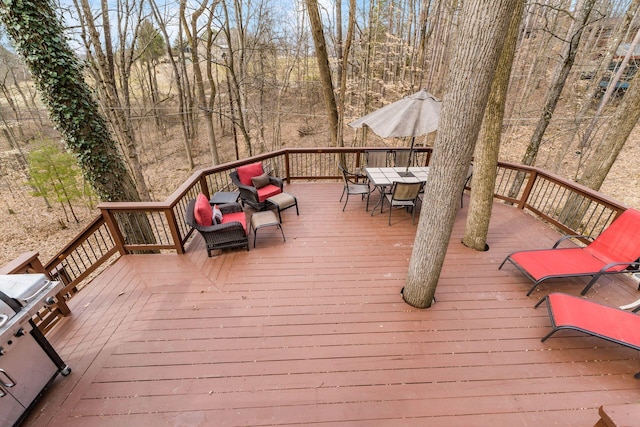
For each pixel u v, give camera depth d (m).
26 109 16.77
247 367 2.52
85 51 8.96
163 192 14.98
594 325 2.47
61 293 3.15
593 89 9.45
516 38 2.99
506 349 2.67
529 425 2.09
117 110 8.88
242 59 13.19
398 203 4.73
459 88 2.02
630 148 12.20
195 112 16.42
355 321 2.98
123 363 2.55
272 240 4.47
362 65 12.64
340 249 4.22
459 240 4.40
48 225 12.23
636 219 3.30
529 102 15.12
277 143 16.92
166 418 2.14
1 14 4.05
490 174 3.65
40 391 2.21
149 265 3.88
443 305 3.18
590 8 6.00
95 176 5.29
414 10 11.10
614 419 1.29
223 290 3.43
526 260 3.44
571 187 4.19
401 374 2.45
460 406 2.21
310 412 2.18
